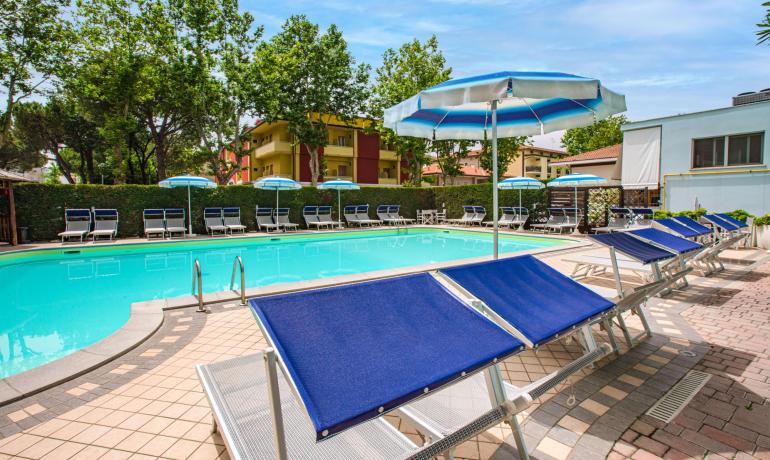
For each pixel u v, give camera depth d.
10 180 11.89
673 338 4.19
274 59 22.39
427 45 26.50
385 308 1.94
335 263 10.71
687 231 7.38
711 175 15.02
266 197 17.50
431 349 1.74
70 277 8.84
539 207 17.27
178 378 3.37
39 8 17.55
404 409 2.20
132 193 14.40
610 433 2.54
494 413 1.92
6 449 2.42
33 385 3.14
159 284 8.16
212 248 13.28
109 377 3.39
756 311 5.09
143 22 20.09
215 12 20.89
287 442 1.88
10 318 5.91
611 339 3.74
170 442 2.48
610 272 7.52
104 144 30.94
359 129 34.91
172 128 30.53
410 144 27.44
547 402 2.93
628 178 17.61
